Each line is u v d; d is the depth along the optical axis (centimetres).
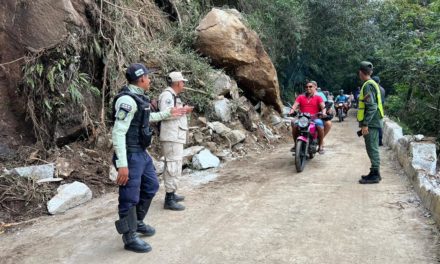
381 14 1772
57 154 629
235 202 546
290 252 386
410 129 1318
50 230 465
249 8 1487
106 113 735
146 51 873
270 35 1598
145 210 429
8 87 643
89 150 656
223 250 394
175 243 414
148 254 391
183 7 1167
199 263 369
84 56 714
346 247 394
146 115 396
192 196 577
